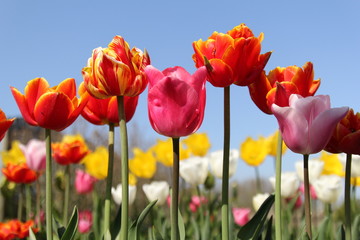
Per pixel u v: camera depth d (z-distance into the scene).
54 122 0.64
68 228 0.65
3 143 2.68
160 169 3.16
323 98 0.61
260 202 1.71
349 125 0.68
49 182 0.64
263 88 0.67
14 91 0.65
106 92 0.61
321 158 1.73
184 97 0.57
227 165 0.63
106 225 0.68
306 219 0.62
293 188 1.54
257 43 0.63
